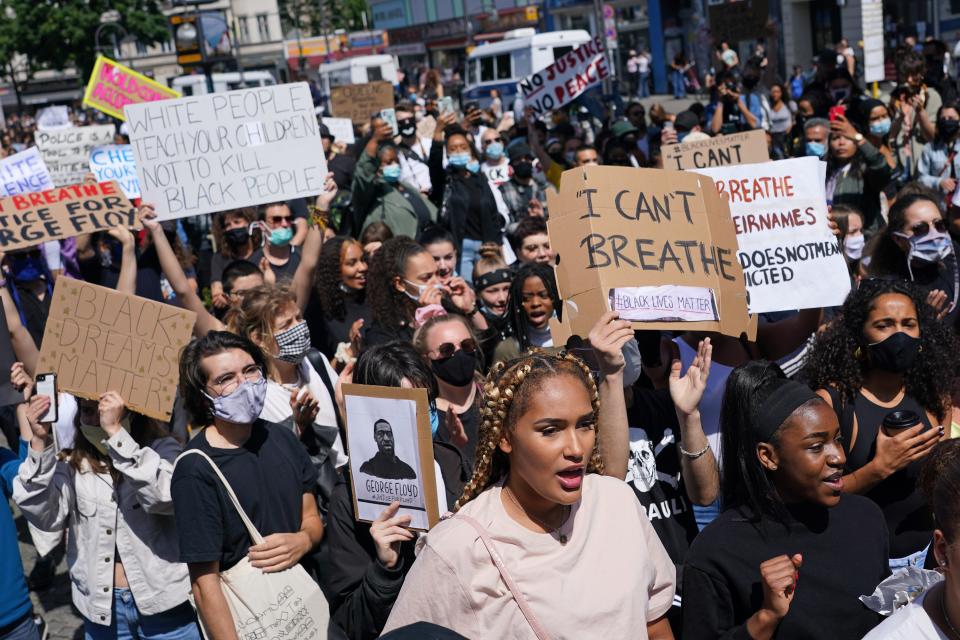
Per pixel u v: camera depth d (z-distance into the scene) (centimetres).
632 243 379
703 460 367
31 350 604
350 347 628
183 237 1041
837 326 404
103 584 445
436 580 260
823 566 308
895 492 380
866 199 848
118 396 433
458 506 282
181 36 1788
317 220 711
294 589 374
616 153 1151
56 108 2584
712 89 1966
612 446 339
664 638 286
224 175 715
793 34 3391
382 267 620
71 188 636
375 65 3712
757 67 1658
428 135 1611
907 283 403
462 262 985
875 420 391
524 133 1584
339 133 1731
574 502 267
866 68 1370
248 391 378
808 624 302
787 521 312
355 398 355
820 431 304
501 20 5491
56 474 448
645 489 387
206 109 711
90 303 448
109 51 4791
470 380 458
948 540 249
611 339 338
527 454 262
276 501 385
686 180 395
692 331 441
